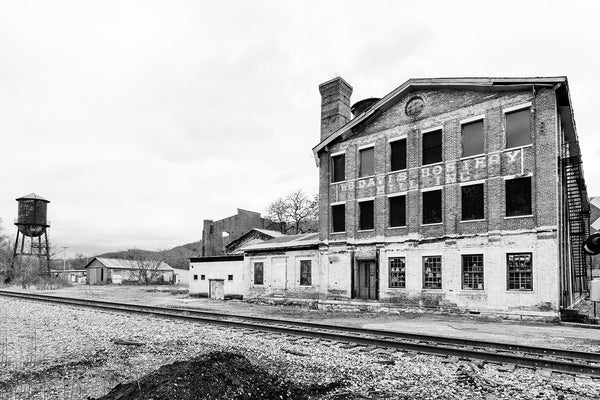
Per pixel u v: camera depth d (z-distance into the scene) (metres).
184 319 14.94
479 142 19.27
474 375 7.53
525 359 8.17
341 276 23.31
